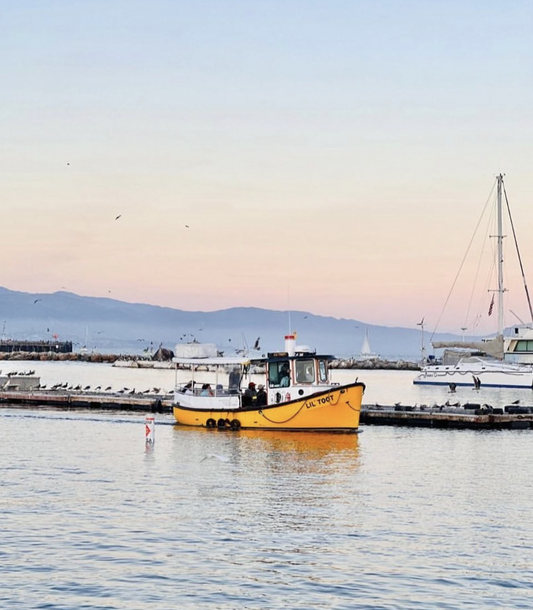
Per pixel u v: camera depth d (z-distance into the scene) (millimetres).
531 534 29125
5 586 23172
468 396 110750
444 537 28594
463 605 22359
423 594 23094
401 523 30484
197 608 21938
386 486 37688
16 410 77250
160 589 23203
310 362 55969
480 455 48125
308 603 22359
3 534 28141
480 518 31375
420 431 60594
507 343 138125
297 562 25656
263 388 58281
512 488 37562
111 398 80125
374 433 58844
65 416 71125
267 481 38500
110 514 31156
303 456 46344
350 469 42250
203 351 62812
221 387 59500
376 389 131375
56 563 25188
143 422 65500
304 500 34250
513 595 23141
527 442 54656
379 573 24734
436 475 40906
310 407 54781
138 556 26000
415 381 142375
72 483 37406
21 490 35594
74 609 21703
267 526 29781
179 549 26828
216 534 28625
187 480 38500
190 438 53719
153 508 32281
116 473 40281
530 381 127625
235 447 49625
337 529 29500
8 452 47688
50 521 29953
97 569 24734
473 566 25484
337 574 24609
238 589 23297
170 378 172875
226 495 35062
